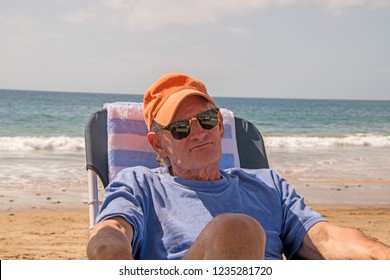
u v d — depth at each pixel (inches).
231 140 171.8
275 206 139.4
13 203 375.6
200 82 144.2
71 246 285.6
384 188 482.9
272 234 134.6
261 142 174.4
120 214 120.9
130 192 130.1
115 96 4330.7
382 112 2181.3
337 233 128.3
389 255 118.0
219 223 102.0
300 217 136.0
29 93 3843.5
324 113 2033.7
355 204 406.9
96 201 153.6
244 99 4758.9
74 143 721.0
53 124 1186.0
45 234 305.4
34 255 266.4
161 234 128.3
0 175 477.7
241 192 138.6
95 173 157.2
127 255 104.2
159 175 137.0
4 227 315.3
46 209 362.6
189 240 126.3
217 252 100.6
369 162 661.9
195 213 130.6
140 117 167.8
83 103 2285.9
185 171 137.7
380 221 354.3
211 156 136.1
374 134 1206.3
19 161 569.9
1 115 1343.5
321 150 804.0
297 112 2095.2
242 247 100.3
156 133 142.8
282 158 675.4
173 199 132.3
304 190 458.3
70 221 335.6
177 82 143.3
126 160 160.7
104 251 104.1
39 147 700.0
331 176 543.5
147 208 130.6
